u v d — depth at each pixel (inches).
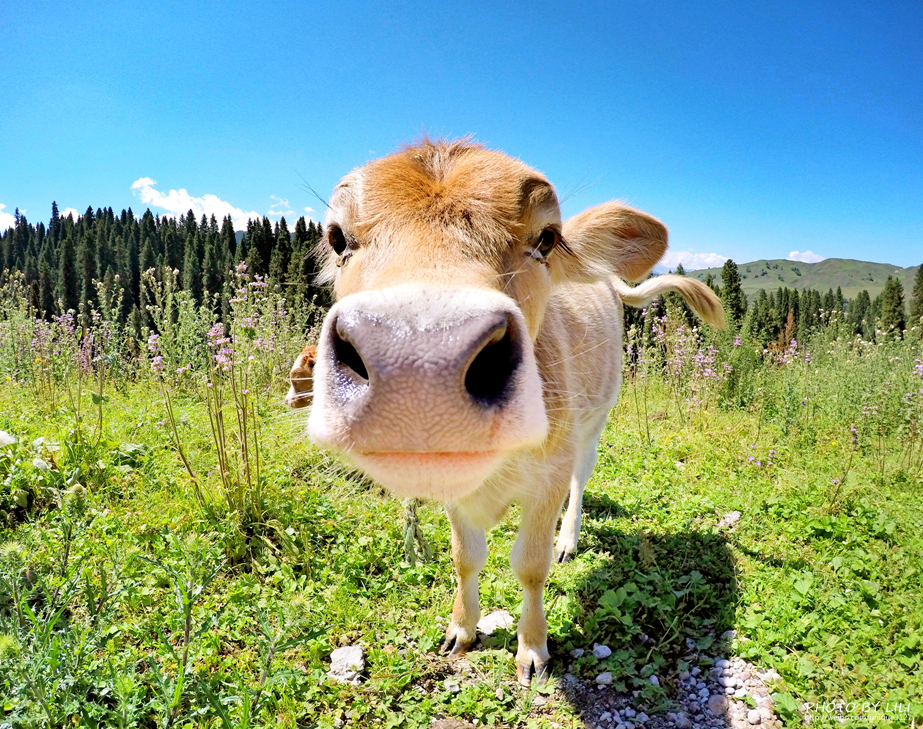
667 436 110.2
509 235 40.6
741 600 61.5
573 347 62.8
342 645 55.7
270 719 45.9
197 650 50.3
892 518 76.4
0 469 74.1
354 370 32.9
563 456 51.9
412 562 66.5
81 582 54.3
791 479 89.1
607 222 60.7
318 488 75.4
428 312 31.0
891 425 112.0
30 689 38.8
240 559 65.4
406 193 40.6
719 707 49.9
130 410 105.0
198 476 74.0
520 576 53.2
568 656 55.7
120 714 39.8
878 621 57.1
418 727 47.2
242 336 83.7
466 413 30.4
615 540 75.5
